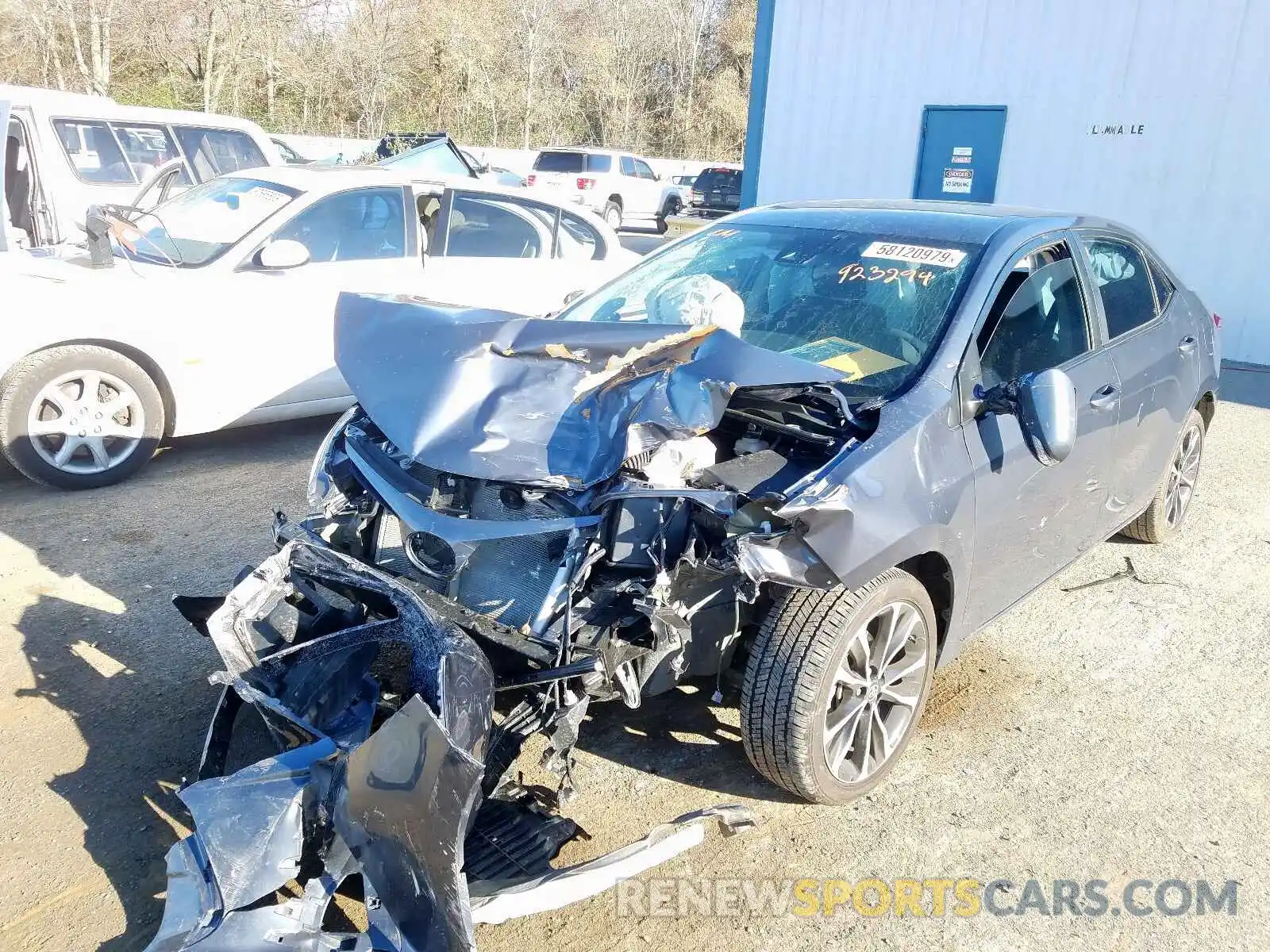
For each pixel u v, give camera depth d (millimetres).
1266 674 4012
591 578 2689
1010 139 11352
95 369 5227
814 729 2816
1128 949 2596
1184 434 4977
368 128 35281
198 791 2250
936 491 2938
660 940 2570
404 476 2938
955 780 3266
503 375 2928
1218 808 3172
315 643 2686
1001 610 3635
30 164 8023
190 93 30594
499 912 2189
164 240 5910
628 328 3066
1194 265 10484
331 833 2262
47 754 3139
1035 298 3607
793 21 12648
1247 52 9750
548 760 2512
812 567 2654
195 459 6000
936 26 11586
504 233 6828
